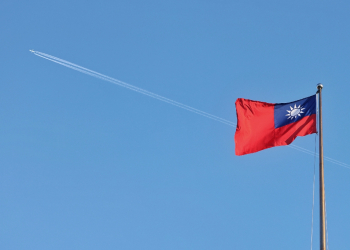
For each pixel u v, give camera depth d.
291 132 33.25
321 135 29.47
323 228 25.23
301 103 33.91
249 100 34.62
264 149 33.50
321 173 27.48
